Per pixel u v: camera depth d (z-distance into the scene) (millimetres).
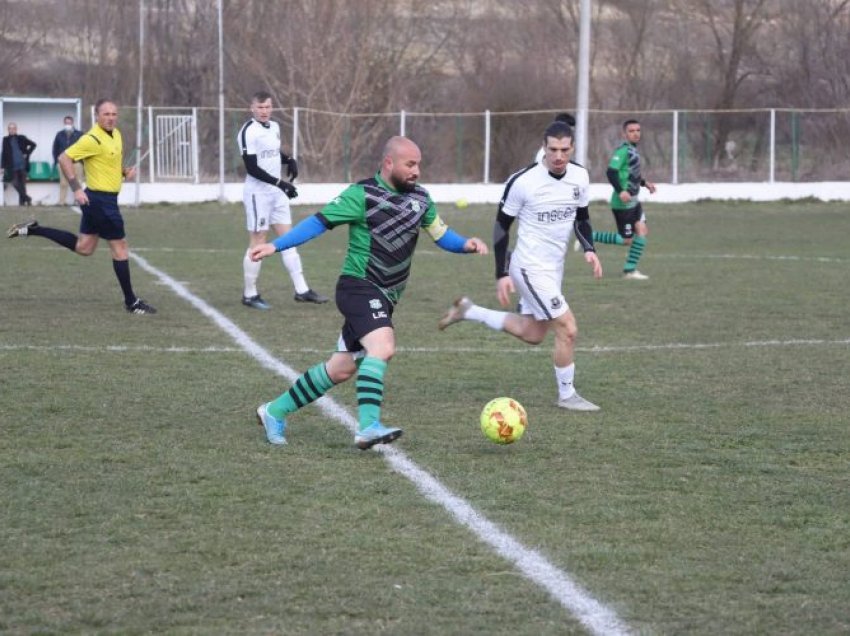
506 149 93188
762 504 15641
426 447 18531
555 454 18188
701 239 59281
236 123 89562
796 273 44062
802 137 92125
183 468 17016
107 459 17469
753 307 34938
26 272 41719
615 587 12539
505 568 13086
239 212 74250
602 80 120438
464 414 20984
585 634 11297
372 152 96312
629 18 121812
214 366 24938
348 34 107938
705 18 121250
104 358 25625
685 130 90562
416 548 13688
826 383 23859
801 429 19969
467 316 22375
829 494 16125
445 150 93625
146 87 119875
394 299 18438
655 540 14109
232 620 11578
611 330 30703
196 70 119750
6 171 77000
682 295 37688
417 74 113312
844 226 67125
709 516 15078
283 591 12320
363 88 106062
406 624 11508
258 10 111062
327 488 16078
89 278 40281
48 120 81312
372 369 17750
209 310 33312
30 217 67438
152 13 121312
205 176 86938
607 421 20516
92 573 12797
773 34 118688
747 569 13141
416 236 18141
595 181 93875
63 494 15664
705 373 24891
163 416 20344
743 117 93938
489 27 118500
